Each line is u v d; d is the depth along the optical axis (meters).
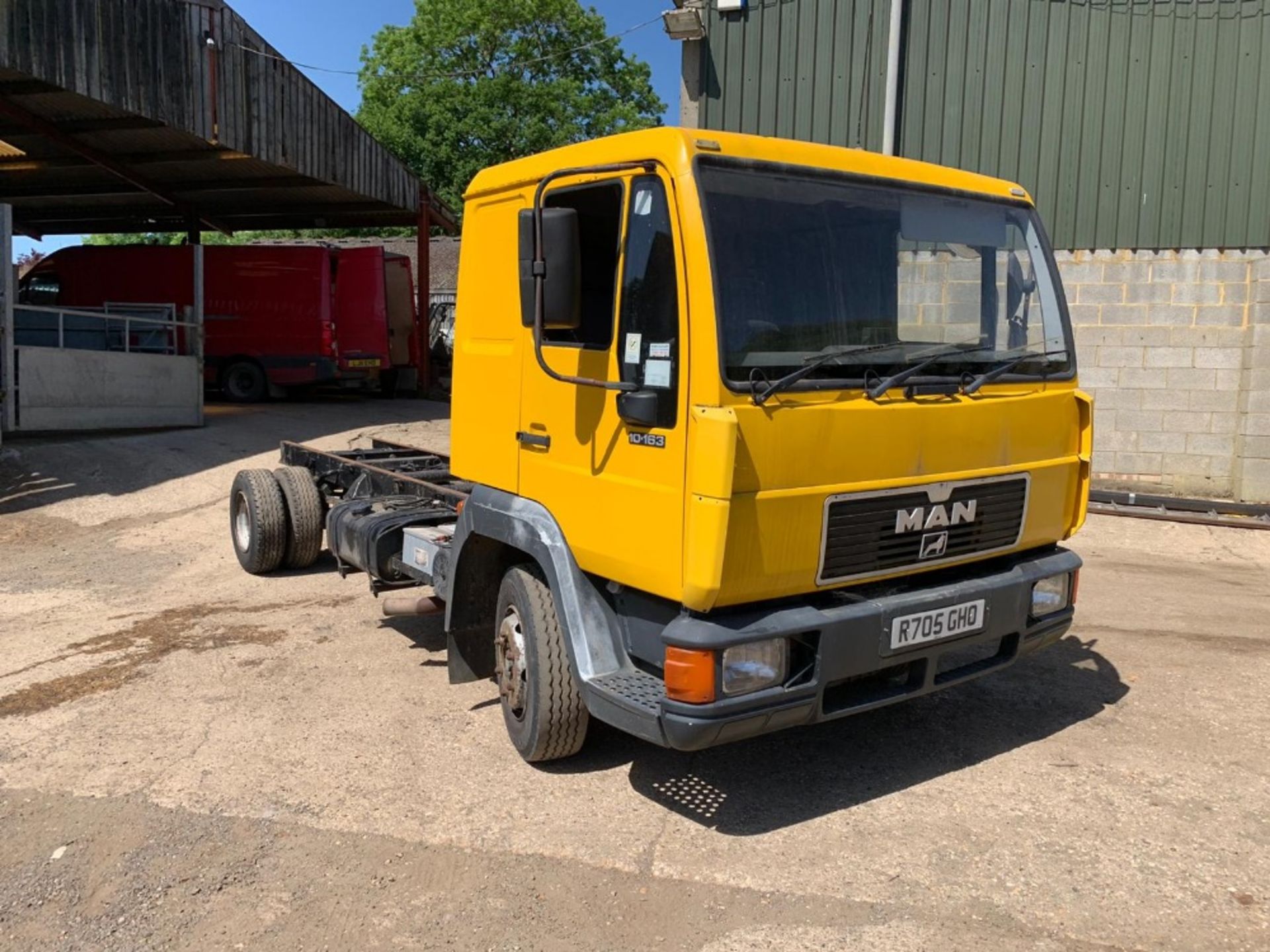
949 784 4.39
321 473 8.45
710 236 3.50
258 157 15.48
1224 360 10.80
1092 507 10.34
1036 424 4.38
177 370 14.65
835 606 3.84
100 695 5.53
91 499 10.61
